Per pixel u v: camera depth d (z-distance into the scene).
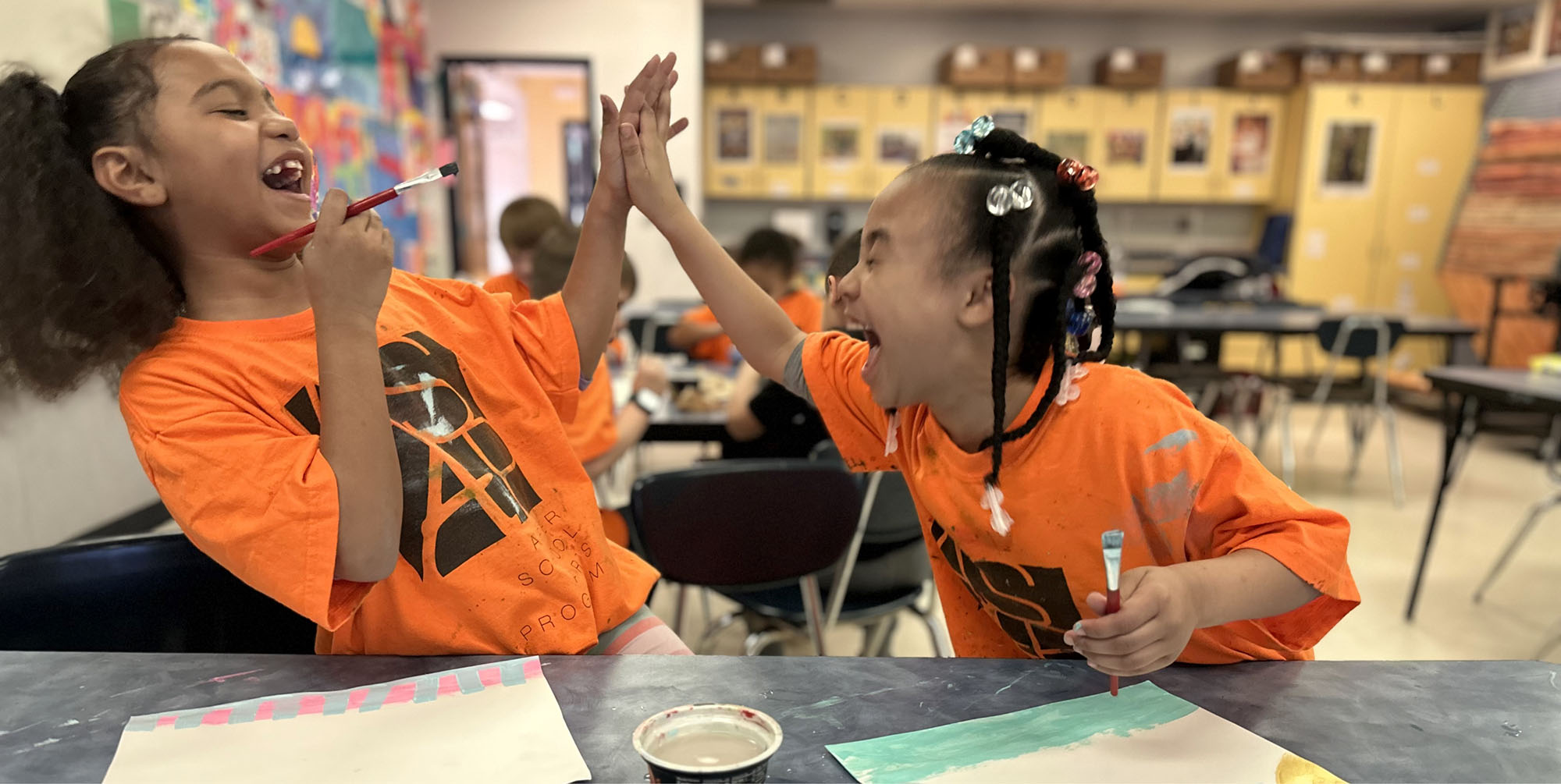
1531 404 2.25
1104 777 0.57
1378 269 6.38
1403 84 6.25
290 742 0.61
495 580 0.86
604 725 0.64
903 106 6.50
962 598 0.96
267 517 0.69
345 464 0.71
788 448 2.22
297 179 0.88
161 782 0.57
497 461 0.91
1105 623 0.59
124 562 0.99
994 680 0.71
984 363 0.76
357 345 0.73
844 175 6.57
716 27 6.86
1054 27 6.84
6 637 0.92
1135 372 0.80
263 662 0.74
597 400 1.88
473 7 5.59
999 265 0.69
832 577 1.81
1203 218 6.95
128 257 0.78
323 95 3.82
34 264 0.75
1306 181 6.30
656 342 4.07
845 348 0.96
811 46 6.70
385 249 0.74
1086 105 6.47
